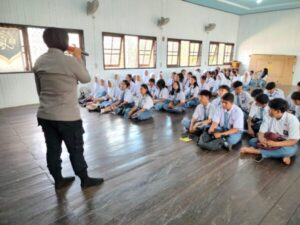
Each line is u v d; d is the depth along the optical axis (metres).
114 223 1.49
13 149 2.69
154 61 7.37
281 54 9.34
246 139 3.05
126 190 1.86
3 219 1.52
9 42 4.61
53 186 1.91
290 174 2.13
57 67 1.43
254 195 1.79
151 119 4.05
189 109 4.83
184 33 8.05
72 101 1.55
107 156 2.50
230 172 2.16
